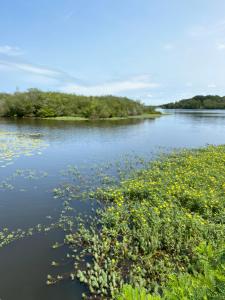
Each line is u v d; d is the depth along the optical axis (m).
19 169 12.95
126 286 2.36
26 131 28.39
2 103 52.59
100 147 19.73
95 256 5.71
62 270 5.38
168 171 11.37
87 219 7.65
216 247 5.52
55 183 10.92
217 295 2.22
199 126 39.59
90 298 4.63
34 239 6.55
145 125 39.66
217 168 11.49
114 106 55.56
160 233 6.42
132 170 12.63
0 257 5.79
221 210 7.28
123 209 7.66
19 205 8.62
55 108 50.91
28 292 4.76
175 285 2.65
